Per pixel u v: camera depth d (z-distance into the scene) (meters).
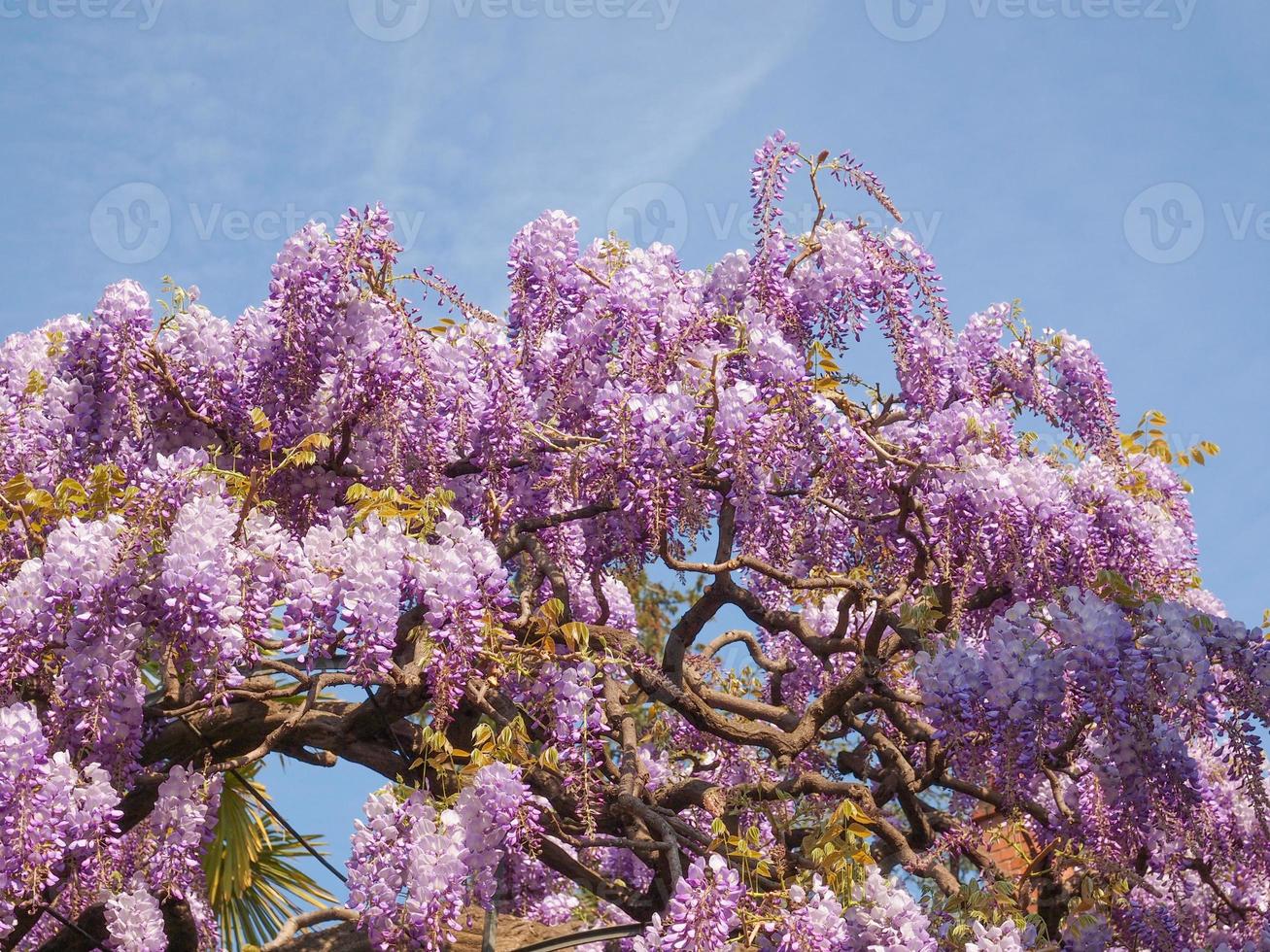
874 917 3.67
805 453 4.68
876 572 5.13
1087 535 4.73
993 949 3.70
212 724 4.50
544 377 4.99
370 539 3.95
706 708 4.86
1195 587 5.64
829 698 4.92
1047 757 4.06
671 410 4.39
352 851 3.72
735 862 4.02
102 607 3.85
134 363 4.77
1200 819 4.39
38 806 3.59
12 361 5.05
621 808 4.29
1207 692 4.09
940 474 4.82
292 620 3.86
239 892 6.79
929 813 5.19
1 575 4.16
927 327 5.16
